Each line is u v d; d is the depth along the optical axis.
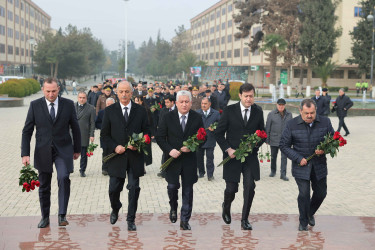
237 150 5.38
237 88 39.38
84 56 77.12
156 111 12.26
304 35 54.50
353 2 66.69
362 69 57.00
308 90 44.50
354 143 15.73
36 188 8.73
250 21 55.12
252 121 5.69
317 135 5.59
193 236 5.13
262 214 6.85
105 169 10.16
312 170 5.62
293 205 7.74
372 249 4.60
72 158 5.47
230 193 5.76
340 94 17.73
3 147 14.16
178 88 16.94
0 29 79.06
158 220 6.26
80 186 9.09
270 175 10.34
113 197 5.57
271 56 52.41
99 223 5.92
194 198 8.26
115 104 5.45
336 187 9.15
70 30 84.00
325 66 58.88
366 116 26.61
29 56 102.69
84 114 9.80
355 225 5.93
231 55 87.94
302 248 4.59
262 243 4.80
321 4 55.19
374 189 8.98
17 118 23.36
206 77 92.75
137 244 4.66
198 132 5.37
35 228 5.43
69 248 4.45
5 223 5.75
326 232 5.45
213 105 14.27
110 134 5.43
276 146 10.05
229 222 5.89
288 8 53.78
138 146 5.23
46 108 5.32
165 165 5.61
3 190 8.56
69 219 6.18
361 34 55.97
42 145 5.31
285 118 10.00
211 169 9.87
